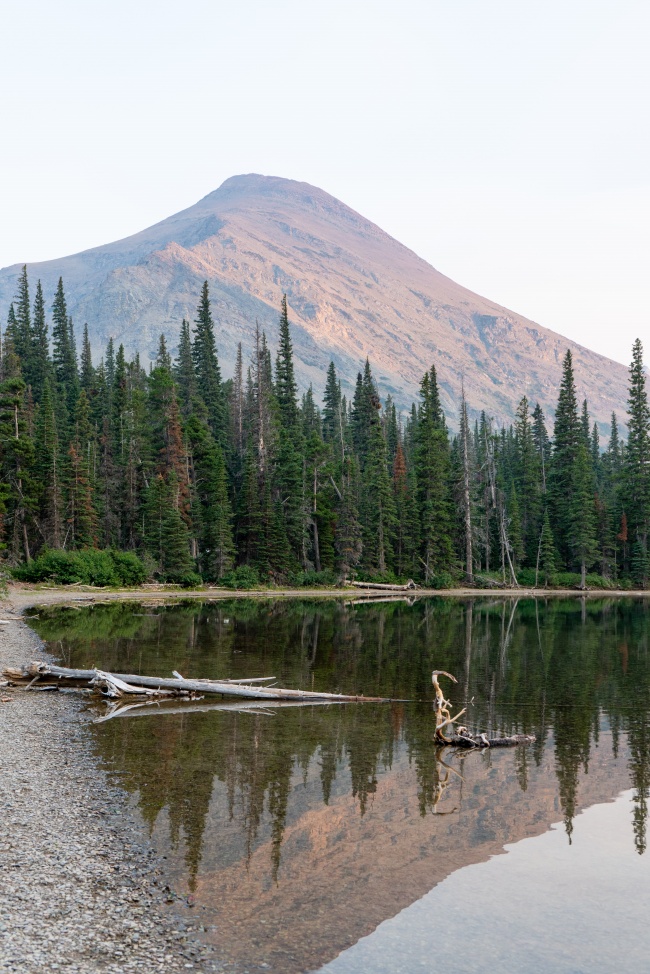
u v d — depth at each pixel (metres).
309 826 13.45
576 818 14.32
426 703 24.92
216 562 86.38
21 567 73.38
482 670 32.31
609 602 84.81
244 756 17.77
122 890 10.60
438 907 10.69
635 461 109.38
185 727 20.55
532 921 10.38
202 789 15.20
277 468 98.31
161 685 25.34
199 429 98.31
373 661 34.06
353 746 19.05
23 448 73.31
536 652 38.50
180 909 10.20
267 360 121.44
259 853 12.19
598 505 110.31
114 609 57.16
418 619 57.09
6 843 11.93
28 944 8.88
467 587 100.19
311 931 9.84
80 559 74.44
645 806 15.05
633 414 110.06
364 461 121.38
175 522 83.06
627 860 12.48
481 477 114.50
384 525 100.06
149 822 13.27
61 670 26.41
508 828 13.74
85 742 18.61
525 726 21.92
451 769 17.34
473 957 9.38
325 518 96.88
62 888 10.48
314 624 50.62
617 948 9.71
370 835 13.18
